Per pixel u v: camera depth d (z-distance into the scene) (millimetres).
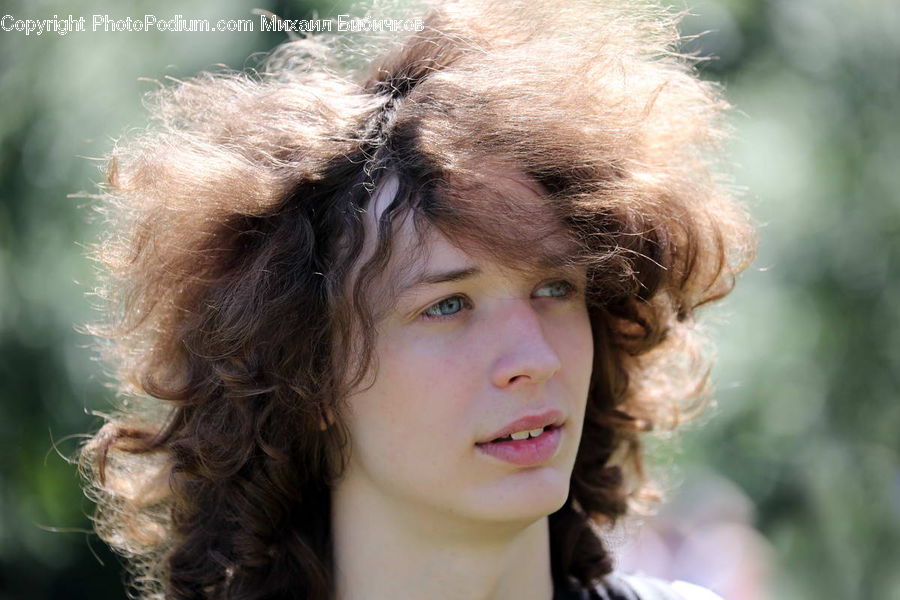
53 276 8758
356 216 4297
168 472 5059
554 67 4477
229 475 4609
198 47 8484
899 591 9375
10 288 8734
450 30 4742
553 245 4223
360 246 4277
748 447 9492
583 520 5121
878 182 9430
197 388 4676
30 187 8812
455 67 4590
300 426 4527
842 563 9539
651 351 5199
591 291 4598
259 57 8180
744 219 5555
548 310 4363
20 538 9312
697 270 5031
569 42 4672
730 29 9141
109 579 10180
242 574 4727
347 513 4582
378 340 4238
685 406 5773
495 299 4215
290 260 4434
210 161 4594
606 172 4477
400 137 4355
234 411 4586
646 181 4629
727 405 9242
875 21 9414
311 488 4738
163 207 4703
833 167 9438
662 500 5816
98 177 8164
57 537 9664
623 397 5223
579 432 4406
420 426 4199
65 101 8836
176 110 5160
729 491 10781
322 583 4656
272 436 4551
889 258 9375
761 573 10539
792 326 9430
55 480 9500
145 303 4887
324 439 4559
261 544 4684
